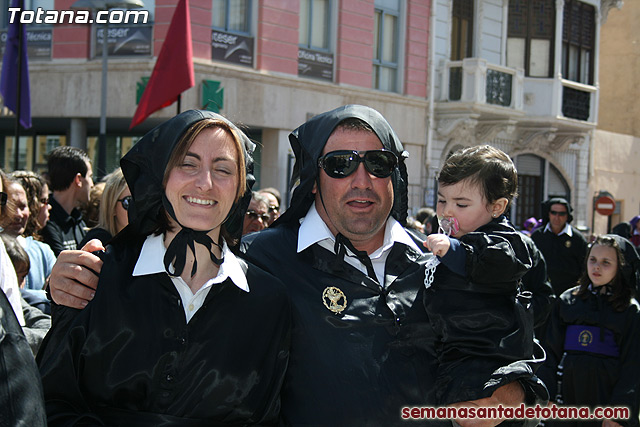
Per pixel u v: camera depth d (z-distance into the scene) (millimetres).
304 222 2826
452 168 2883
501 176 2822
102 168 10836
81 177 5598
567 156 20266
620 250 4836
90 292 2320
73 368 2262
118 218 3953
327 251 2748
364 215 2717
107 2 9828
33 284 4539
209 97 12742
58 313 2334
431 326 2715
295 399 2566
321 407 2523
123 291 2301
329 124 2803
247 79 13352
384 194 2746
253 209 5617
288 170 14156
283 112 13938
